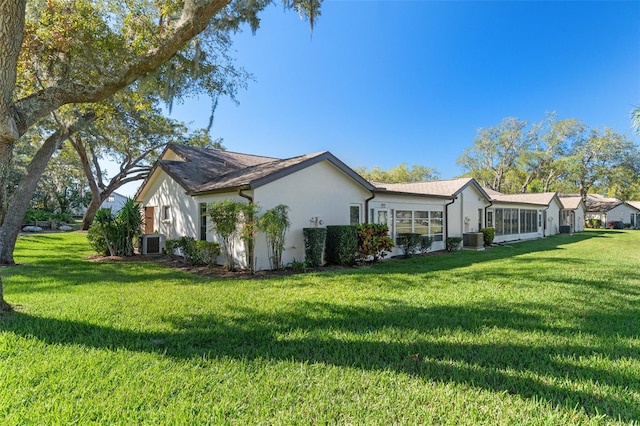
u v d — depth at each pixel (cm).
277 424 216
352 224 1059
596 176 4034
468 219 1675
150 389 255
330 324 420
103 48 702
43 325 402
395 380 274
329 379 275
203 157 1477
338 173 1076
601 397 249
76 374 278
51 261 1030
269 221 826
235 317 446
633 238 2155
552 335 381
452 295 582
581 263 999
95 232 1200
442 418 224
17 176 2400
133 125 1549
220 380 271
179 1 796
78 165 2794
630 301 540
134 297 557
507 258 1156
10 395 243
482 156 4456
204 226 1080
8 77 406
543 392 257
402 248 1266
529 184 4375
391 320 438
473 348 343
